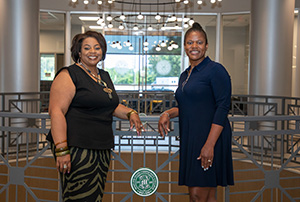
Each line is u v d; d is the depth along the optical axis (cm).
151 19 1120
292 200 305
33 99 641
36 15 684
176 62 1140
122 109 241
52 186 622
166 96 1048
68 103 205
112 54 1140
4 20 648
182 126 229
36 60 686
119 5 1058
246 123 291
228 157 227
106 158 224
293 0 670
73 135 206
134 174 260
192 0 1047
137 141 721
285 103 688
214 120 211
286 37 666
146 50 1081
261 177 583
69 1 1040
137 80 1148
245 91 1109
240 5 1019
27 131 284
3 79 650
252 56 692
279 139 604
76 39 221
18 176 291
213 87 213
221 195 654
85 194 211
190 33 221
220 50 1092
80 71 214
